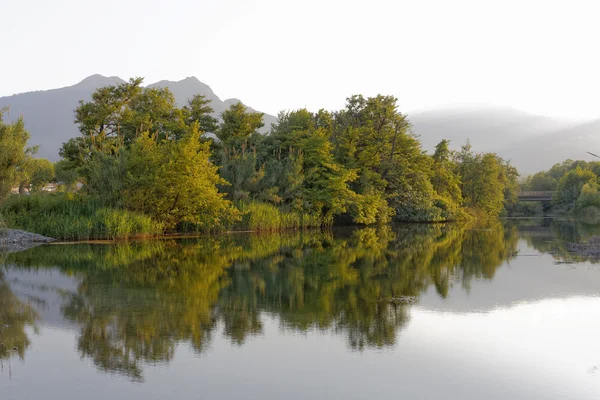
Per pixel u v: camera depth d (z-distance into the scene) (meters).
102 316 12.56
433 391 8.10
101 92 48.06
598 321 12.51
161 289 16.17
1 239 29.36
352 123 60.78
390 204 60.91
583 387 8.32
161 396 7.84
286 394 7.93
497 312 13.40
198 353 9.82
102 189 34.94
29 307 13.47
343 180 49.56
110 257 24.08
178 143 36.47
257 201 43.72
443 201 66.62
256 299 14.80
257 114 54.16
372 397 7.86
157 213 35.69
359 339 10.84
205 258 24.22
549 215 116.25
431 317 12.80
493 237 40.50
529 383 8.48
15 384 8.27
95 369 8.96
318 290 16.30
